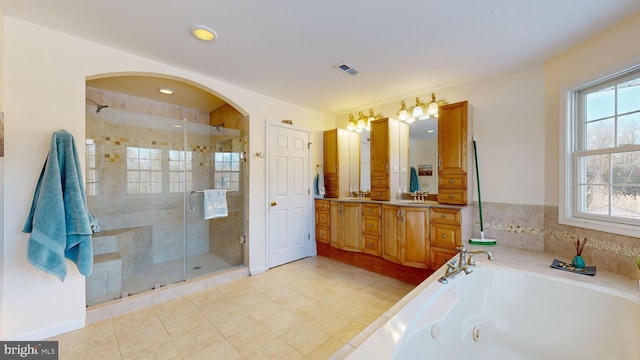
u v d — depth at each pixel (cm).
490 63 237
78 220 182
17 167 175
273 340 187
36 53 181
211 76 269
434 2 154
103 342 182
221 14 167
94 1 154
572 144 214
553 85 228
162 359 166
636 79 173
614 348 141
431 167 317
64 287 191
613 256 180
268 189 333
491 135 267
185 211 330
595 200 198
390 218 297
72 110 194
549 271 180
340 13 165
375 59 229
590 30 183
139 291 244
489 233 268
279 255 348
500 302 182
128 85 300
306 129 383
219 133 331
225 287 279
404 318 130
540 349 164
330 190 397
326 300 249
